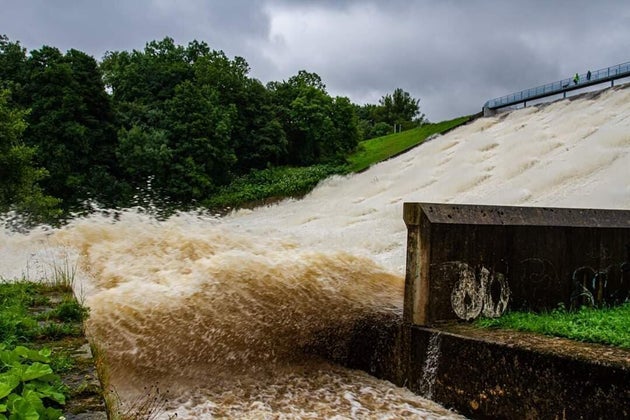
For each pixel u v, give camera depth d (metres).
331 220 24.14
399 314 6.95
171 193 38.62
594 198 17.23
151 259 10.23
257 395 6.03
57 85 35.03
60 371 3.78
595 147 22.94
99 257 10.34
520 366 4.95
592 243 7.02
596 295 7.05
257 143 48.22
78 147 34.91
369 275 9.22
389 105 93.88
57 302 6.45
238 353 6.97
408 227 6.31
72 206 33.59
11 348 4.09
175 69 51.50
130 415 4.97
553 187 20.09
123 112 42.97
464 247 6.23
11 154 22.47
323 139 51.62
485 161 28.17
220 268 8.84
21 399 2.63
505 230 6.44
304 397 5.98
